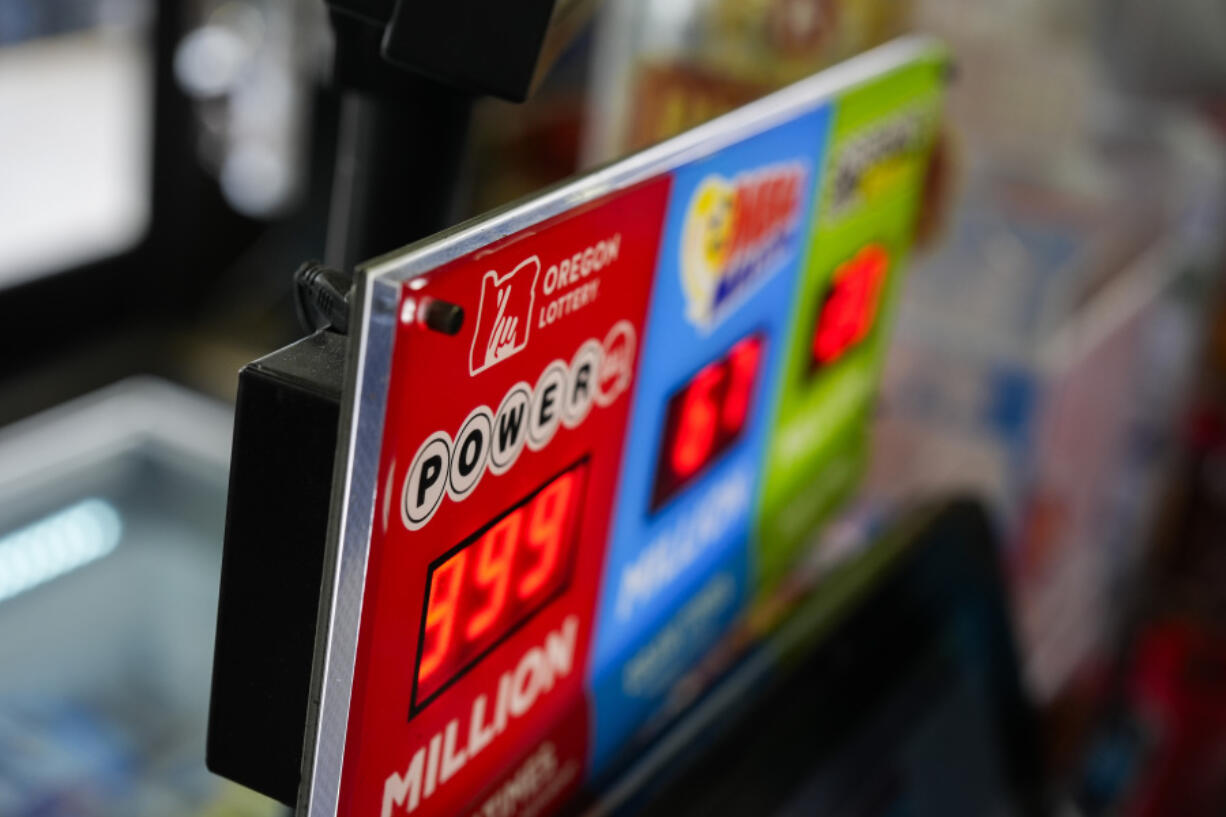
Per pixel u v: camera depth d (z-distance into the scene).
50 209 3.45
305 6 3.26
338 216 0.97
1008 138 1.83
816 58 1.75
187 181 3.59
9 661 2.31
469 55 0.70
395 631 0.62
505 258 0.61
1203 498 2.45
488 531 0.67
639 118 1.85
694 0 1.76
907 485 2.00
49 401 3.29
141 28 3.46
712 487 0.96
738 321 0.91
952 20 1.80
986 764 1.27
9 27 3.19
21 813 1.99
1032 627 2.07
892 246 1.16
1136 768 2.18
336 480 0.55
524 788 0.80
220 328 3.64
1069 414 1.96
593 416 0.75
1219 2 1.92
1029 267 1.85
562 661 0.81
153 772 2.12
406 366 0.56
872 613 1.08
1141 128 1.91
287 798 0.66
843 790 1.05
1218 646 2.34
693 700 0.95
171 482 2.79
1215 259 2.26
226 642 0.64
